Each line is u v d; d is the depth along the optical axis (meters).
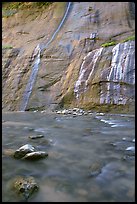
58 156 3.97
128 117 9.08
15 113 12.03
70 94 12.39
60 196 2.66
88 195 2.68
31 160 3.73
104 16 16.89
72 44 15.32
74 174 3.22
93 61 12.48
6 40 20.75
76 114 10.34
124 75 10.73
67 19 18.92
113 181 3.01
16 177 3.10
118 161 3.72
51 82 13.87
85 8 18.66
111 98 10.71
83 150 4.37
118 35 14.53
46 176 3.15
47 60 15.11
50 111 12.27
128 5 16.97
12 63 16.77
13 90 15.09
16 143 4.95
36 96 13.74
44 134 6.00
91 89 11.61
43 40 17.83
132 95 10.20
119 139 5.29
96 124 7.57
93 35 15.15
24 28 21.25
